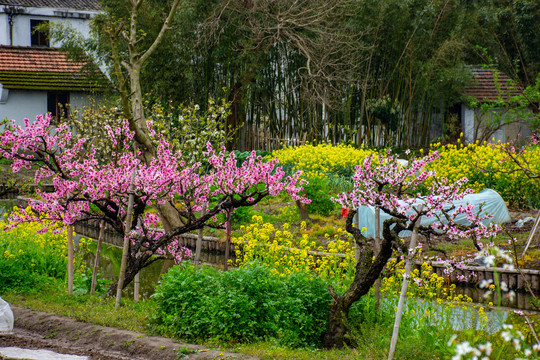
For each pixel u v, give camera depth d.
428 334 7.37
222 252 16.19
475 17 32.53
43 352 7.56
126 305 9.78
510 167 17.22
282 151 23.39
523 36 36.75
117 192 10.09
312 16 25.52
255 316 8.18
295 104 28.22
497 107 29.20
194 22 26.19
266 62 27.70
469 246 13.98
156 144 14.41
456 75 29.00
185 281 8.48
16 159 10.17
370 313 8.55
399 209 7.93
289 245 13.30
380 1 27.36
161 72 25.98
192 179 10.78
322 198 17.64
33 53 32.56
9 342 7.94
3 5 34.66
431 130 31.58
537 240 13.89
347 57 26.95
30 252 11.33
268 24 26.08
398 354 7.06
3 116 30.52
